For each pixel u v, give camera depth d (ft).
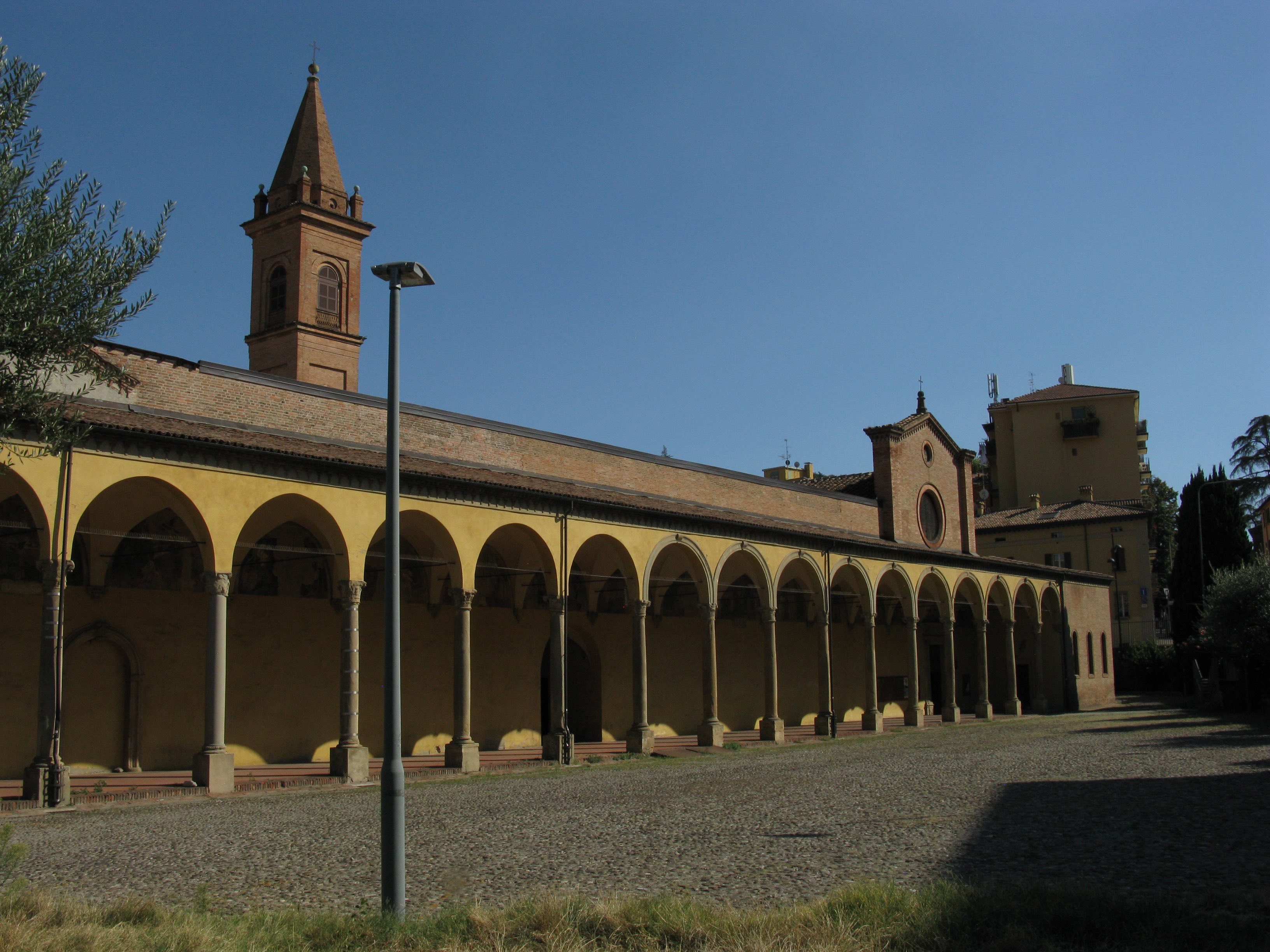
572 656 133.18
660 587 140.56
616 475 125.39
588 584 130.11
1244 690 171.22
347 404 97.71
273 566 99.55
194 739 92.48
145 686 89.45
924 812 63.26
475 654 115.96
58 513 69.15
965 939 31.94
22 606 82.69
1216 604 171.01
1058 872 43.62
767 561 132.16
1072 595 210.79
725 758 110.83
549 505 104.06
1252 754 95.66
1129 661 255.09
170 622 91.61
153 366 82.89
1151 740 116.88
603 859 49.44
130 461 73.36
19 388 38.55
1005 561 186.91
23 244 37.42
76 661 86.12
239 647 96.32
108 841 55.47
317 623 102.68
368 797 76.28
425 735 110.42
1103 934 32.42
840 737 139.74
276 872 46.75
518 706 120.57
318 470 84.64
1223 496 221.05
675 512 117.80
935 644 199.93
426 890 43.16
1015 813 61.67
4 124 38.04
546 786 83.82
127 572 89.10
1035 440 299.17
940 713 193.06
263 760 96.94
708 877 44.68
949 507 185.26
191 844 54.44
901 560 158.20
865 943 32.01
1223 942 31.14
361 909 37.88
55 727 68.85
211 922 34.96
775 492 149.59
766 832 57.00
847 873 44.60
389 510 39.42
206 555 77.97
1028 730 145.89
